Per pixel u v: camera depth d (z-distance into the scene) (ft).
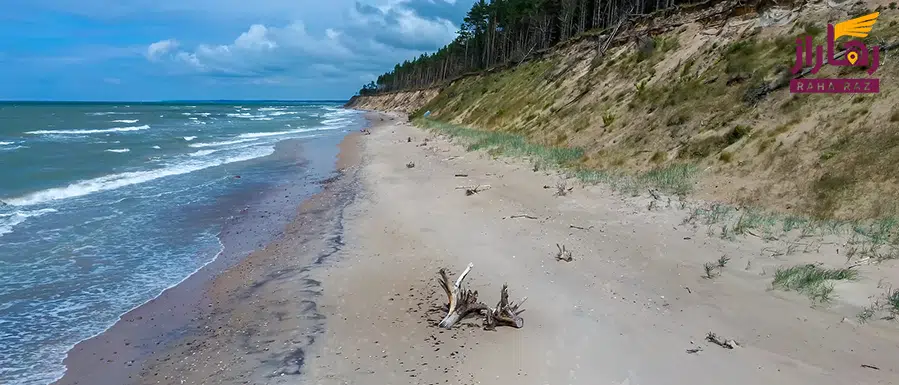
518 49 192.54
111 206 49.62
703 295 26.25
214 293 29.09
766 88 51.21
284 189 59.41
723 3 75.36
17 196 51.67
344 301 27.55
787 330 22.26
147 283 30.55
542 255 33.37
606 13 155.43
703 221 37.40
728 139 49.06
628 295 26.81
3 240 37.93
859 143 38.17
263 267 33.30
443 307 26.40
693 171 47.73
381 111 346.95
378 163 77.97
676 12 84.84
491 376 19.85
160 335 24.13
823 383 18.49
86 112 294.25
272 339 23.52
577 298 26.73
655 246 33.76
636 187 47.78
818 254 29.63
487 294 27.76
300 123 205.16
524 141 79.66
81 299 28.02
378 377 20.10
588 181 52.29
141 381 20.39
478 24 274.36
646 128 60.85
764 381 18.86
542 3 189.47
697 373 19.58
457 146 90.02
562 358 20.99
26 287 29.43
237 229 42.42
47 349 22.67
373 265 33.09
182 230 41.98
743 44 62.85
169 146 103.60
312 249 36.86
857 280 25.76
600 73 88.43
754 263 29.63
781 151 42.86
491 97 140.15
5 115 237.25
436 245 36.58
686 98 60.29
